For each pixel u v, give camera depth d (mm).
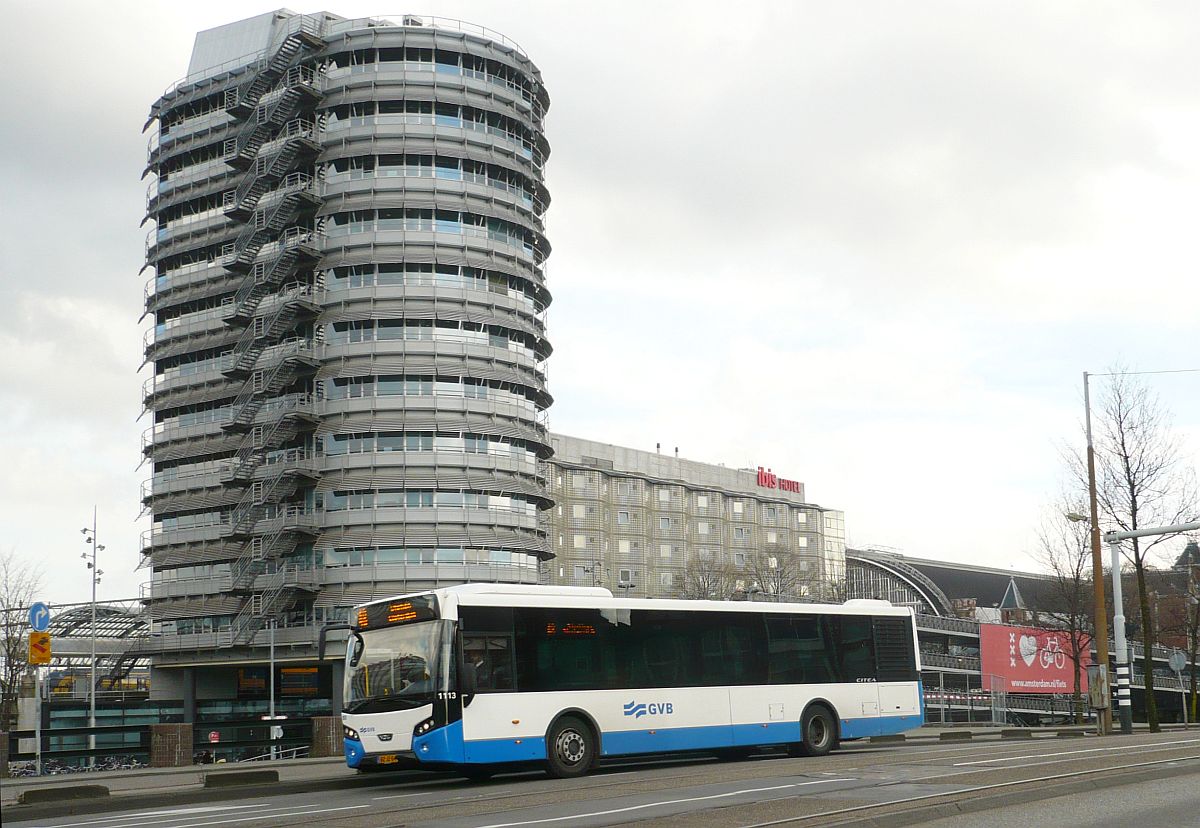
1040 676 87562
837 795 16609
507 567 82062
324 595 80875
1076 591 69000
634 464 136125
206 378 90500
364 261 83000
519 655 23594
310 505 82750
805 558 152750
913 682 30016
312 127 86500
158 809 20812
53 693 87875
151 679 90125
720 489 143125
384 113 84938
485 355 83625
